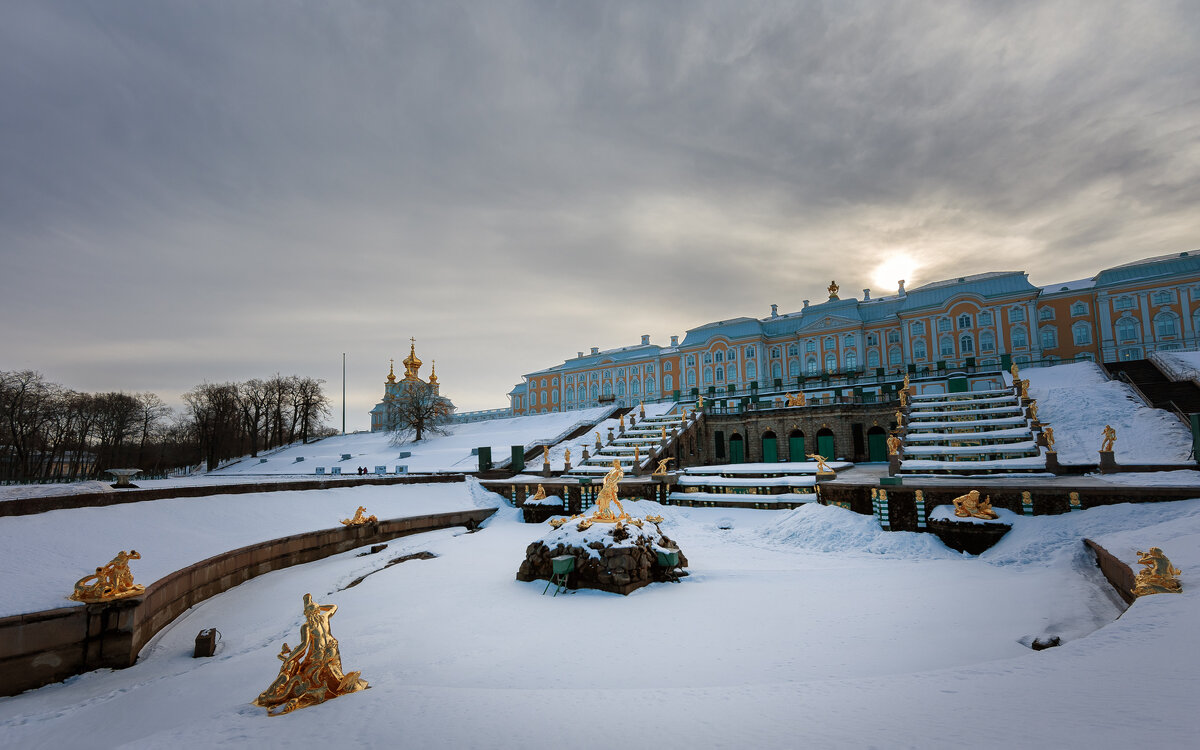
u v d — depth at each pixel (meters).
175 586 17.27
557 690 8.45
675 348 92.06
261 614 17.62
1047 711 6.08
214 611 18.02
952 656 10.02
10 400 65.19
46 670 13.43
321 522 27.67
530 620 14.36
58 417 71.88
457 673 10.65
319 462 70.81
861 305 80.12
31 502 19.55
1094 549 16.66
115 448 79.25
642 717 7.03
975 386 53.94
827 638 11.73
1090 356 64.25
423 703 7.93
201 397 87.56
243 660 13.27
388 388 101.38
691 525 27.94
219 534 23.27
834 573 18.09
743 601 15.23
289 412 97.88
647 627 13.34
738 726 6.52
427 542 26.48
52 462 72.88
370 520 28.23
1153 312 62.44
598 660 11.16
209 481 39.62
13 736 9.92
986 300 68.75
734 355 84.81
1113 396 40.47
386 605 16.55
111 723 10.12
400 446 72.69
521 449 45.66
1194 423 26.61
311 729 7.14
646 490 33.34
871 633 11.86
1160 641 7.99
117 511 21.72
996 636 10.97
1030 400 39.78
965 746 5.36
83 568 17.27
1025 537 19.94
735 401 68.56
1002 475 29.73
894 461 33.25
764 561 20.94
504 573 19.95
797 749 5.69
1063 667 7.60
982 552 20.84
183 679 12.22
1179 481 22.77
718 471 38.66
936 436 37.81
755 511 30.39
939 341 71.31
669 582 17.77
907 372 71.19
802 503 29.88
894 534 22.69
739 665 10.38
